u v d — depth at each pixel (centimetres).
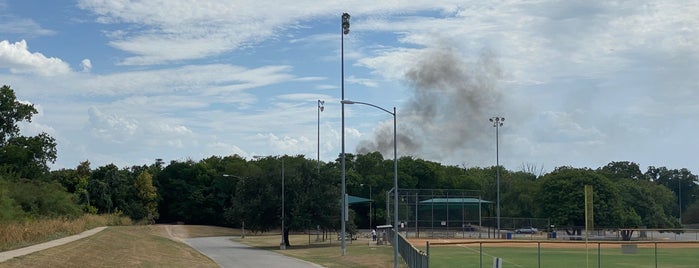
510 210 12925
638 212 12088
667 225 12212
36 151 9975
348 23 6369
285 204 8056
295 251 6969
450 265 5297
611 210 10406
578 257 6222
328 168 8519
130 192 14300
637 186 12356
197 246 8206
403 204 9944
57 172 13550
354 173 14662
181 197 15138
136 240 7300
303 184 8175
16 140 9875
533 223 10438
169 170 15288
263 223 8150
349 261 5391
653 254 6706
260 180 8312
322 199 8112
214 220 15200
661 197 14662
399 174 14725
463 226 9931
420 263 3303
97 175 14175
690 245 8344
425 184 15050
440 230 10225
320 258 5822
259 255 6325
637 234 10619
